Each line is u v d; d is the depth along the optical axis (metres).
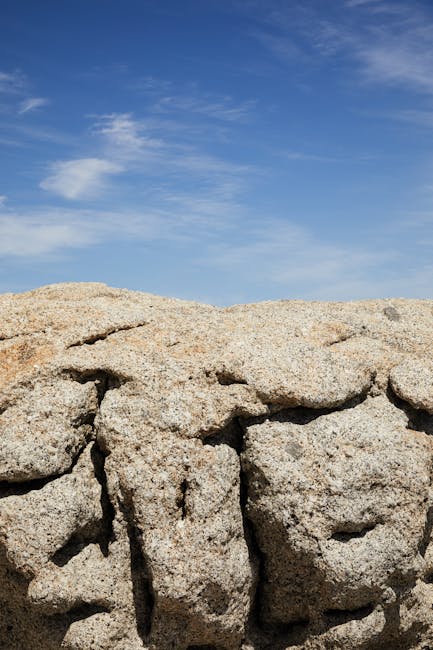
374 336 13.68
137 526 10.61
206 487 10.64
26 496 10.66
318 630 10.77
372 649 11.06
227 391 11.30
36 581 10.36
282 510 10.62
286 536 10.62
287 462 10.81
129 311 13.06
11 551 10.39
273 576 11.02
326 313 13.95
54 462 10.80
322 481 10.72
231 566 10.48
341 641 10.56
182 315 13.12
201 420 11.00
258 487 10.89
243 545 10.83
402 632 11.04
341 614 10.78
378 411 11.90
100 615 10.52
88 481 11.10
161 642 10.46
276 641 11.13
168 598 10.18
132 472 10.72
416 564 10.87
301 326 13.05
